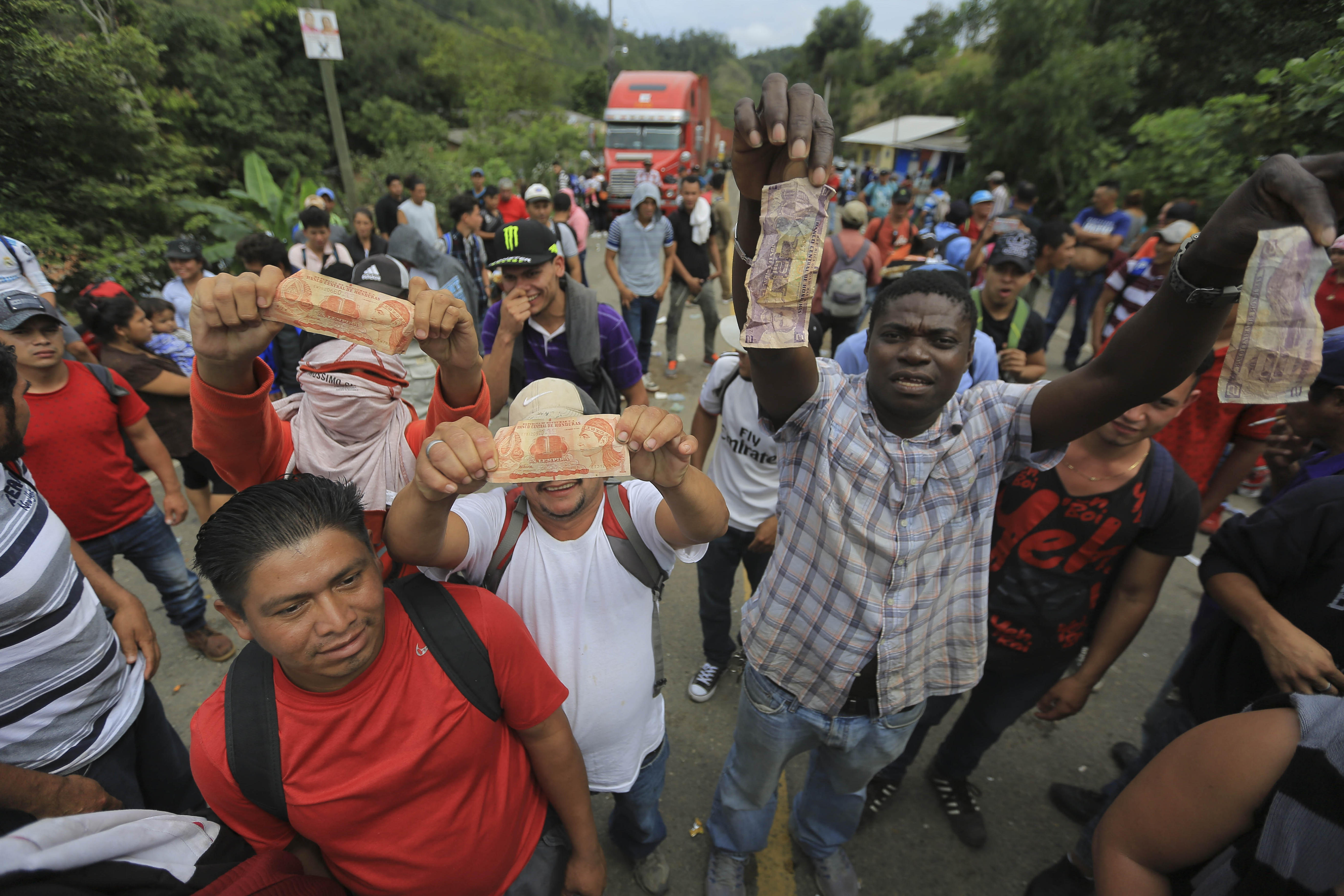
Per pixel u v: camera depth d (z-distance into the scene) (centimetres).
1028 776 257
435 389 144
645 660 161
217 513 99
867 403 146
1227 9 597
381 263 190
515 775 137
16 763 141
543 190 697
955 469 141
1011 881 220
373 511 154
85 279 679
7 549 134
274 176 1662
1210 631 179
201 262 457
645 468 116
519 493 153
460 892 129
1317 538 144
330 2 2345
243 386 118
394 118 2211
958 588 157
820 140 92
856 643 155
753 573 282
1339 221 79
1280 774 86
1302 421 175
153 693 178
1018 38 1498
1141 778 105
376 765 112
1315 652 140
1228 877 92
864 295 512
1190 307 98
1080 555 182
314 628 99
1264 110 478
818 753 190
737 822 200
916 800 247
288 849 122
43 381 237
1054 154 1363
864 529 144
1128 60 1202
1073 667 305
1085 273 662
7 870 76
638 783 180
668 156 1630
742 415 244
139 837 93
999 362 310
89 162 709
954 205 816
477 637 121
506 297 269
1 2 627
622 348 296
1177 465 174
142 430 274
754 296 103
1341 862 81
